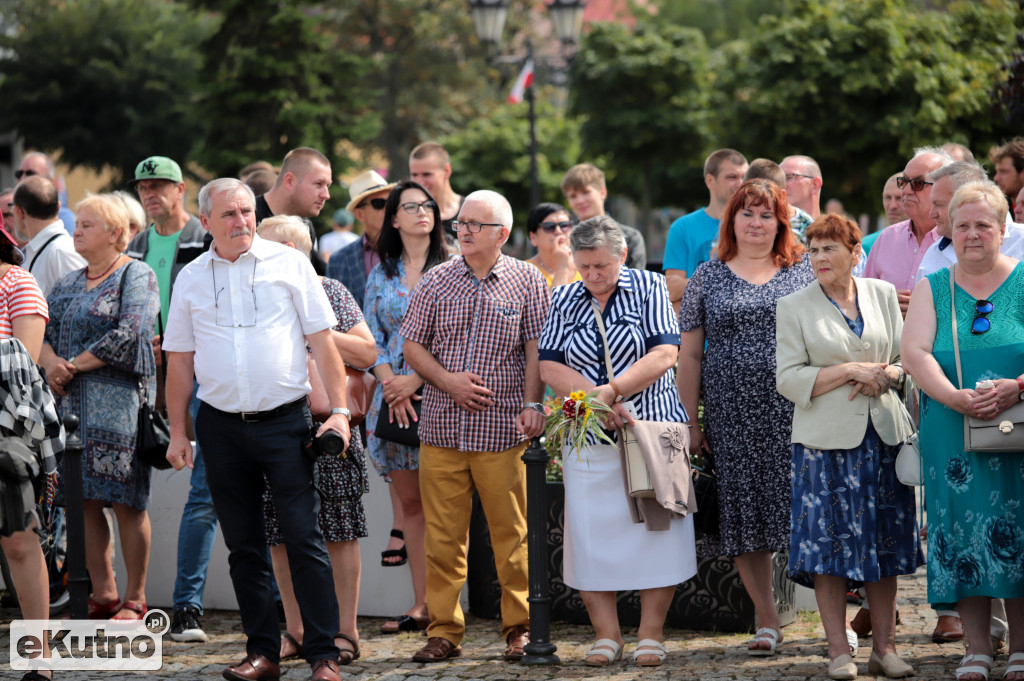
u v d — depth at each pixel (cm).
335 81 4844
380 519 1255
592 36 4572
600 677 972
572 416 966
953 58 3331
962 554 893
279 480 941
